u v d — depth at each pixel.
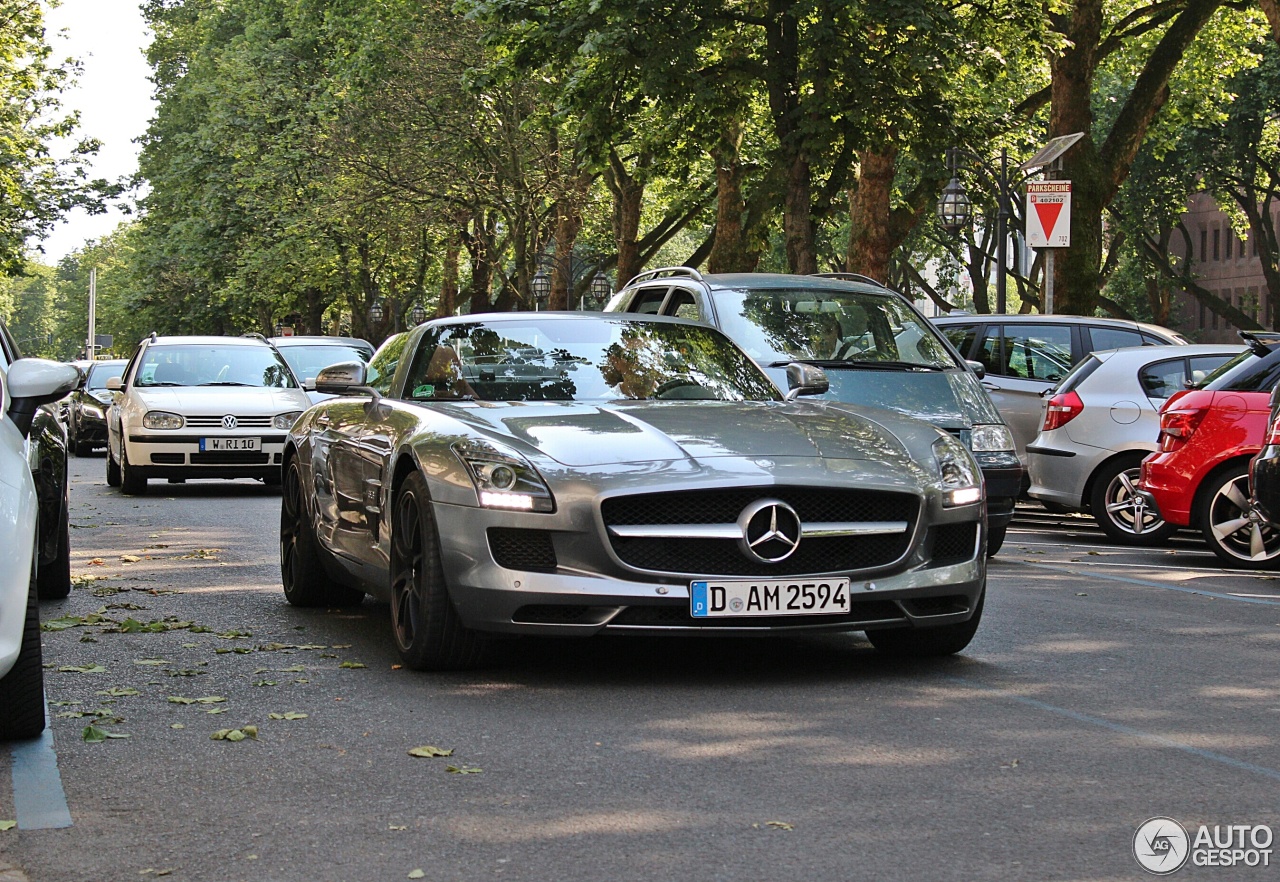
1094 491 14.09
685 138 27.70
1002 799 4.79
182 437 19.06
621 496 6.47
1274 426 10.59
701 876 4.07
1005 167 26.31
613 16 24.39
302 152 46.03
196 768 5.32
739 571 6.55
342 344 24.52
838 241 60.81
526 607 6.60
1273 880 4.02
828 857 4.21
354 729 5.91
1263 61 47.31
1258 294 85.00
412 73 39.88
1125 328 15.98
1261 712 6.12
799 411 7.64
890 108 24.30
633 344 8.30
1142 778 5.06
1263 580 10.94
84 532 14.46
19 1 44.78
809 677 6.90
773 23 25.06
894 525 6.77
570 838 4.42
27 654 5.64
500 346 8.20
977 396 11.93
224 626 8.60
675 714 6.11
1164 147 41.88
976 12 25.56
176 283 64.00
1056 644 7.82
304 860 4.26
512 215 41.28
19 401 6.50
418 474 7.03
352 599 9.39
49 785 5.11
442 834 4.49
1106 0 33.81
